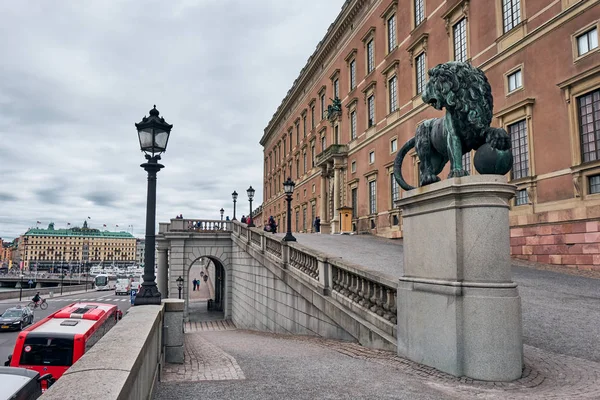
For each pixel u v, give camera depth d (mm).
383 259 16234
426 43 27062
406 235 7125
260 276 18656
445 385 5312
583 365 5930
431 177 7172
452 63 6570
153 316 5250
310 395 5031
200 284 69312
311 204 49656
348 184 38344
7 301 56438
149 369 4223
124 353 3023
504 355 5477
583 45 16406
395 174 7867
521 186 18812
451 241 5945
